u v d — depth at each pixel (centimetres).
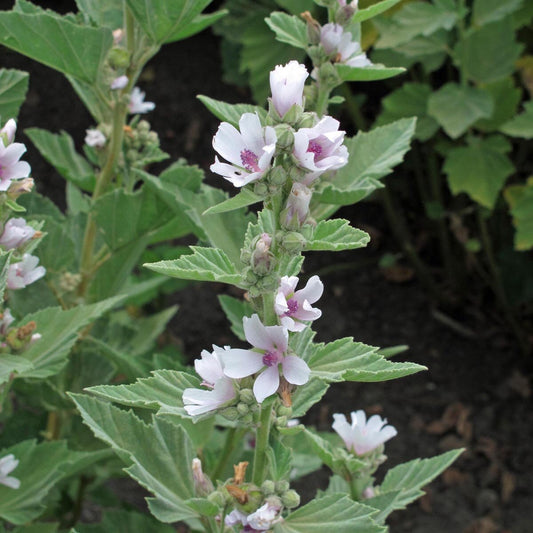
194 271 58
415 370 60
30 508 78
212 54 183
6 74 81
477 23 123
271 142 57
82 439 92
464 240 144
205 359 62
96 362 93
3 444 94
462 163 132
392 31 122
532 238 126
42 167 161
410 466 74
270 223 63
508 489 128
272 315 61
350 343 63
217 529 67
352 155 80
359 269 160
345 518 64
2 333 74
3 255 62
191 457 67
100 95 85
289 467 66
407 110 133
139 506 120
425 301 155
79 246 95
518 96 133
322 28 73
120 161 88
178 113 172
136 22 84
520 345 148
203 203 81
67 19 85
